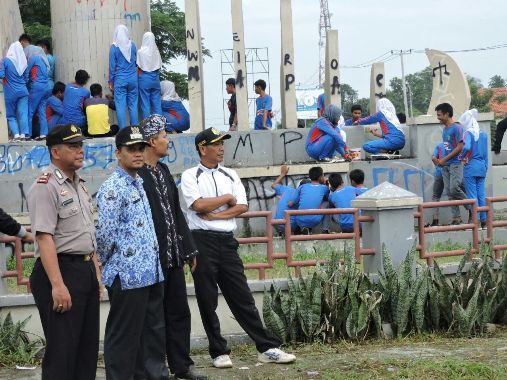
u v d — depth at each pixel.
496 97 68.44
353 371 9.77
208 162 10.08
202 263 9.91
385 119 19.12
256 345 10.36
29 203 7.82
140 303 8.38
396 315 11.63
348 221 15.76
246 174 18.23
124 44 18.83
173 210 9.23
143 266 8.33
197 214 9.96
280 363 10.26
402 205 12.17
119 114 18.86
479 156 16.88
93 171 17.94
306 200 16.05
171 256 9.13
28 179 17.70
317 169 16.38
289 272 11.62
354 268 11.72
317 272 11.59
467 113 16.97
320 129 18.62
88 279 7.92
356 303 11.43
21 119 18.41
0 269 11.42
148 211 8.49
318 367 10.08
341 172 18.47
